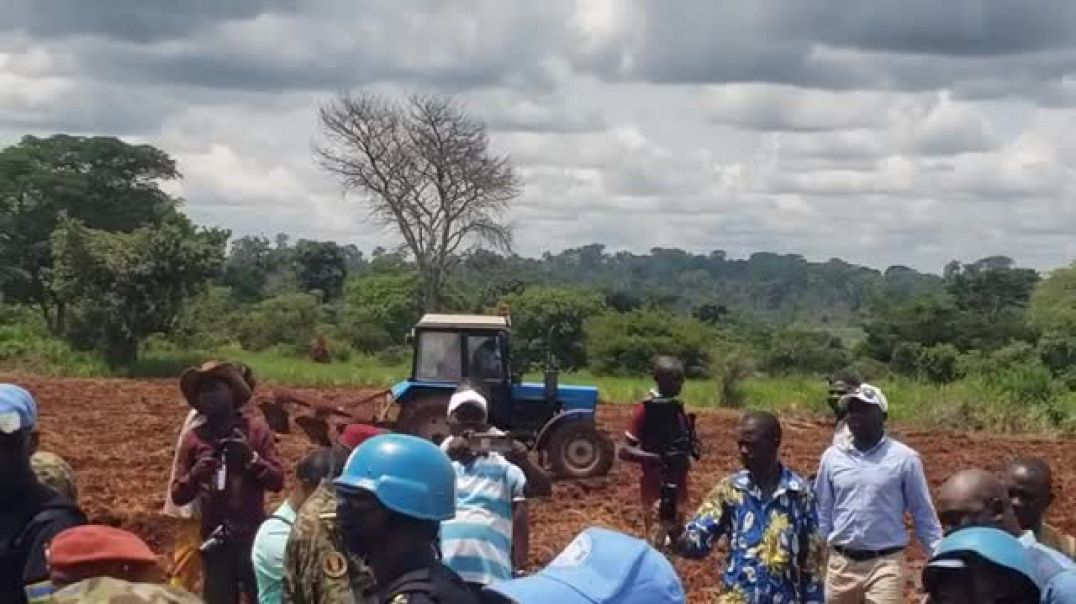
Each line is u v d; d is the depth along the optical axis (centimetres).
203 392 816
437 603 382
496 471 704
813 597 705
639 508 1742
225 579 805
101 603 340
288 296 6562
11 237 7219
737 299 19962
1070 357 5122
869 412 782
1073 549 611
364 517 397
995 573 392
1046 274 7569
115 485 1830
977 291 9075
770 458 704
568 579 365
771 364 5775
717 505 717
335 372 4231
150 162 8094
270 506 1538
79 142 7838
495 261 6912
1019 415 3322
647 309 6550
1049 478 610
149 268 4278
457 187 6725
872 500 779
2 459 482
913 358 5578
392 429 1877
